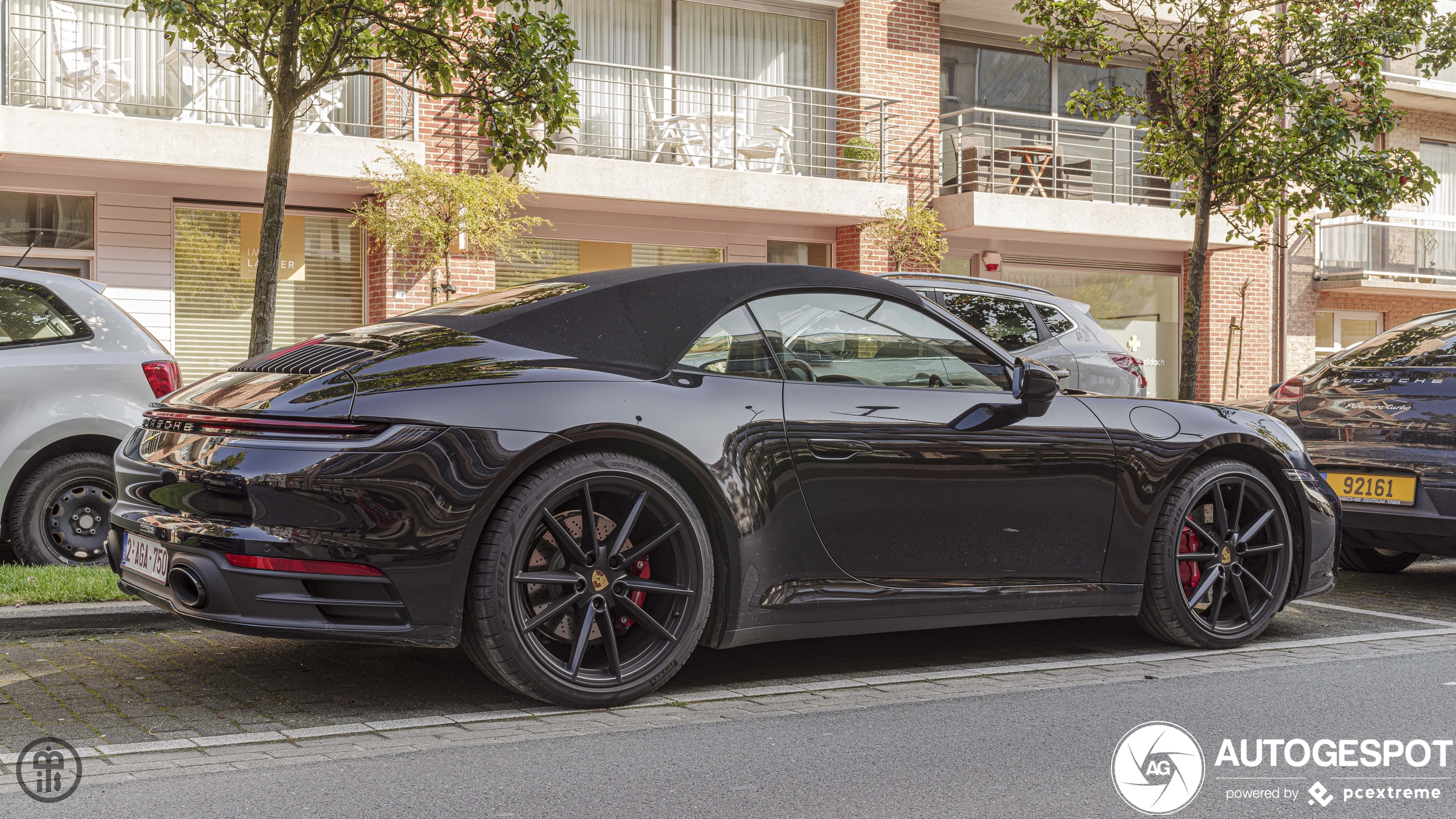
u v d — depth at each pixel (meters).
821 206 14.75
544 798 2.89
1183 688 4.10
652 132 14.83
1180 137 10.08
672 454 3.68
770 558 3.83
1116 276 18.20
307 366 3.68
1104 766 3.21
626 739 3.39
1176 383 18.81
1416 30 9.86
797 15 16.14
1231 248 18.39
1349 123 9.82
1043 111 17.62
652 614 3.79
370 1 6.83
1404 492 5.98
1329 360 6.66
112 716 3.55
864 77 15.95
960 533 4.15
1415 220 20.47
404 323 3.97
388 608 3.37
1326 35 9.86
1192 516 4.73
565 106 7.09
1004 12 16.73
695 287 3.97
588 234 14.65
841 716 3.69
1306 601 6.09
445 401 3.46
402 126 13.25
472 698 3.81
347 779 3.01
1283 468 4.90
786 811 2.83
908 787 3.01
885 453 4.00
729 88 15.70
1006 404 4.28
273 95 6.96
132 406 5.92
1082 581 4.43
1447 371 5.98
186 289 12.82
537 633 3.62
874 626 4.04
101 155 11.32
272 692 3.85
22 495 5.76
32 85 11.94
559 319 3.79
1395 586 6.64
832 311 4.15
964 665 4.45
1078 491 4.38
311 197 13.25
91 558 5.93
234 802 2.82
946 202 15.97
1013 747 3.37
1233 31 10.05
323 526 3.32
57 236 12.24
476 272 13.87
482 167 13.70
